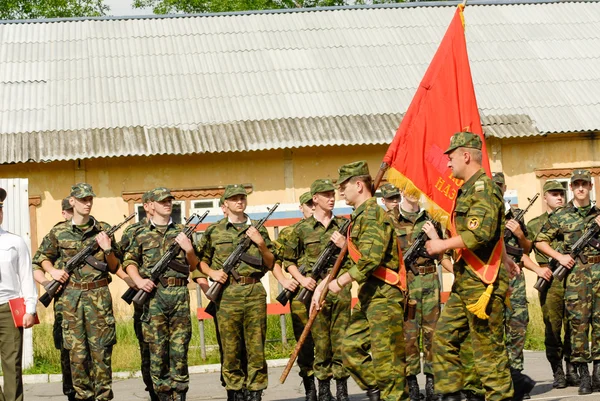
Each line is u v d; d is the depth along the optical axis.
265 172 21.34
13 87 22.27
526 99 22.83
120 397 12.76
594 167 22.47
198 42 24.36
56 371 15.22
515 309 11.39
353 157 21.61
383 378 8.69
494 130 21.62
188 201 21.05
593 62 24.27
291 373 14.37
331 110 21.91
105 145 20.41
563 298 11.36
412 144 10.72
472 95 10.84
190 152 20.41
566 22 25.84
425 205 10.60
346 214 16.25
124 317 20.27
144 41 24.38
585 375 10.95
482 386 8.66
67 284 10.84
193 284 20.14
